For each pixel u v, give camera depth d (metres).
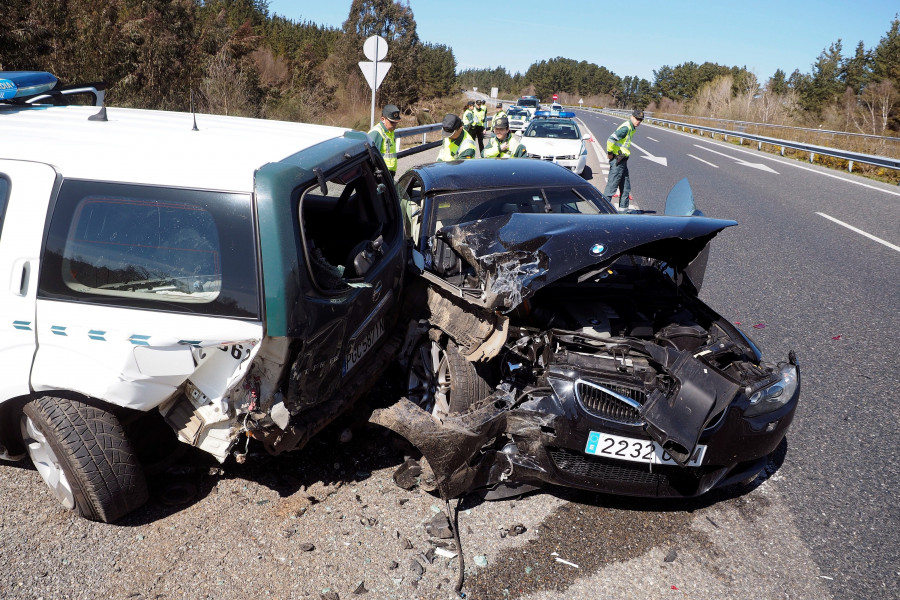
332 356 3.14
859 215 11.29
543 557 2.99
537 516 3.30
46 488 3.28
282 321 2.76
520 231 3.90
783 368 3.58
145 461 3.37
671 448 3.08
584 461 3.27
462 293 3.70
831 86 55.16
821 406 4.50
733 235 9.54
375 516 3.19
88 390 2.80
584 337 3.51
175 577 2.72
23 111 3.71
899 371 5.05
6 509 3.10
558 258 3.46
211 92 15.49
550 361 3.38
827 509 3.43
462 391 3.62
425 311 4.04
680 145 25.97
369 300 3.50
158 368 2.79
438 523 3.13
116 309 2.78
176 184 2.81
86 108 4.03
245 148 3.15
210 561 2.83
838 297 6.78
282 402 2.91
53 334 2.81
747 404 3.26
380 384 4.39
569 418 3.17
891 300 6.72
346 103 24.55
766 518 3.35
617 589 2.80
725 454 3.21
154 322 2.77
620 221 3.80
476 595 2.72
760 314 6.23
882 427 4.24
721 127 39.16
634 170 16.52
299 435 3.04
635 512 3.37
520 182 5.16
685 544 3.13
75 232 2.81
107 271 2.80
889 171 17.59
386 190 4.16
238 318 2.76
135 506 3.07
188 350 2.78
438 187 5.01
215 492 3.30
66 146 2.97
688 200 4.96
